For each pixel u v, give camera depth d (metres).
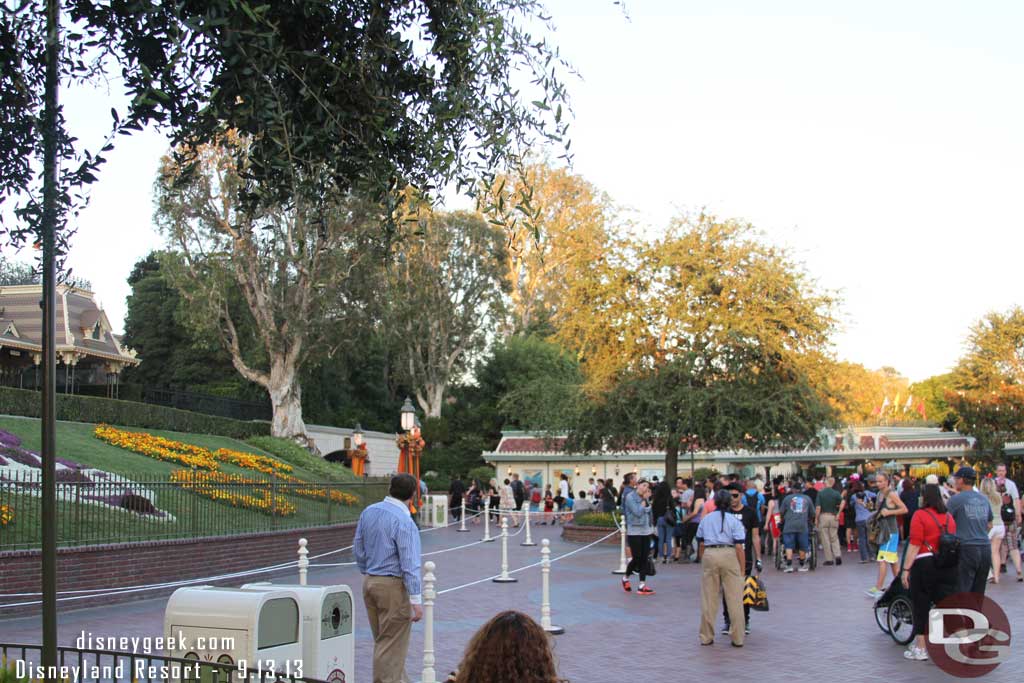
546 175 55.16
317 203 5.75
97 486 18.44
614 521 29.31
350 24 5.59
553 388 35.75
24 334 41.03
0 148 5.71
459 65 5.69
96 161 5.41
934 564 10.68
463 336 56.50
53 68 5.48
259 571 20.17
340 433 53.12
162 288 60.44
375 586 8.47
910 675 10.14
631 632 13.00
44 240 5.56
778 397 29.91
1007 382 53.62
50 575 5.71
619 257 31.52
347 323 45.12
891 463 46.16
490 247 55.81
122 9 5.57
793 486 23.38
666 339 31.44
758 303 30.27
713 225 30.81
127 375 58.94
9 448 23.55
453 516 41.00
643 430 31.47
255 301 44.88
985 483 17.41
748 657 11.20
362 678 10.27
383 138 5.67
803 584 18.41
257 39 5.03
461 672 3.95
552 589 17.81
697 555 23.23
